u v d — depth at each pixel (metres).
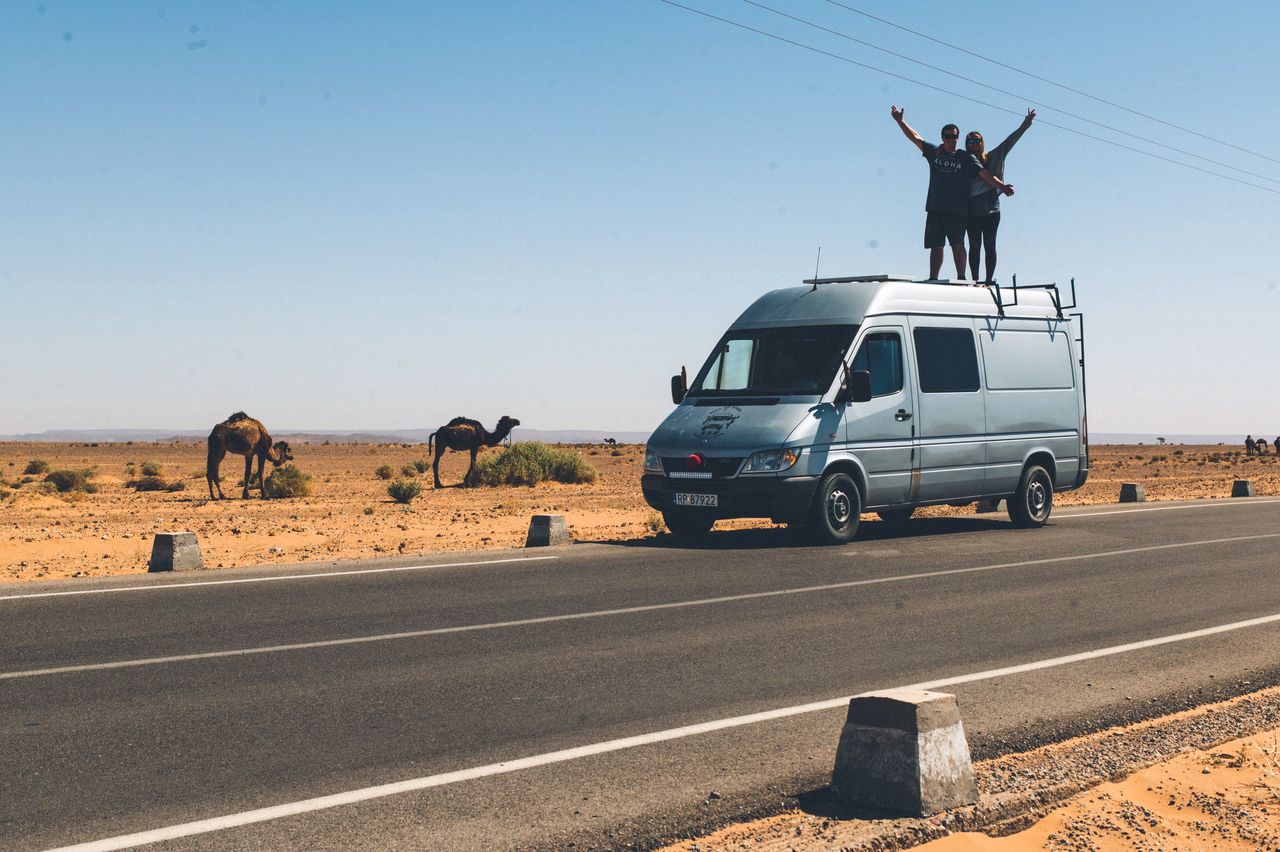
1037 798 5.34
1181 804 5.39
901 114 18.39
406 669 7.90
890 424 15.48
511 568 13.02
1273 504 23.72
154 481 39.34
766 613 10.18
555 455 42.00
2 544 18.14
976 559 13.90
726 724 6.52
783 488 14.43
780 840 4.75
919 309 15.99
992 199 18.19
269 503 30.31
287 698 7.08
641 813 5.07
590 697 7.14
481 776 5.56
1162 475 50.19
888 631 9.38
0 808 5.06
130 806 5.10
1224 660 8.38
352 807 5.11
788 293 16.34
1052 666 8.12
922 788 5.04
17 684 7.41
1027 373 17.52
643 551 14.60
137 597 10.89
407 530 21.11
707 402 15.62
